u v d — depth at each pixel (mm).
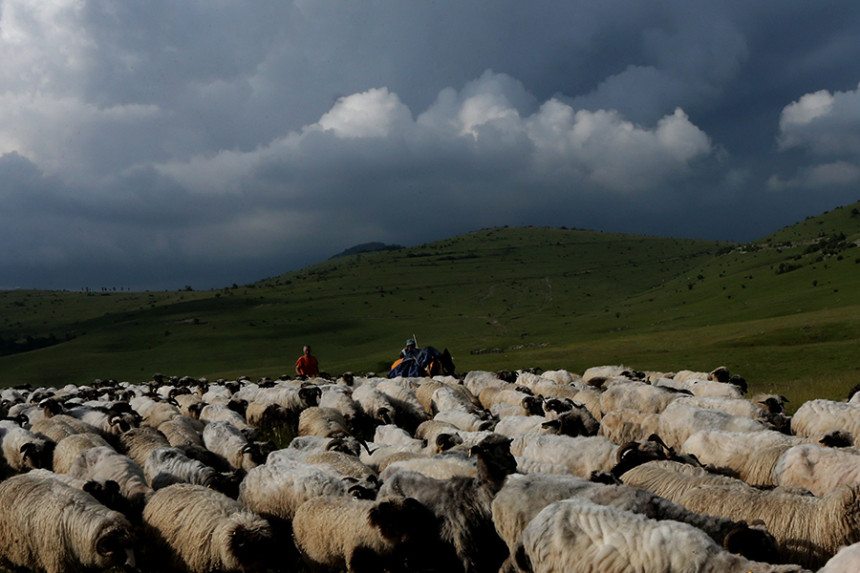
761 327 82000
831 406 14578
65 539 9258
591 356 75875
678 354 66188
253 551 8648
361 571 8508
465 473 10141
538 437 12648
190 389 32000
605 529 6434
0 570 10109
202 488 10023
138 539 9508
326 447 13703
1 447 14562
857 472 9172
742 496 8375
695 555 5945
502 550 8609
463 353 137250
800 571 5531
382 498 8547
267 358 169375
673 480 9266
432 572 8695
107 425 16594
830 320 76438
